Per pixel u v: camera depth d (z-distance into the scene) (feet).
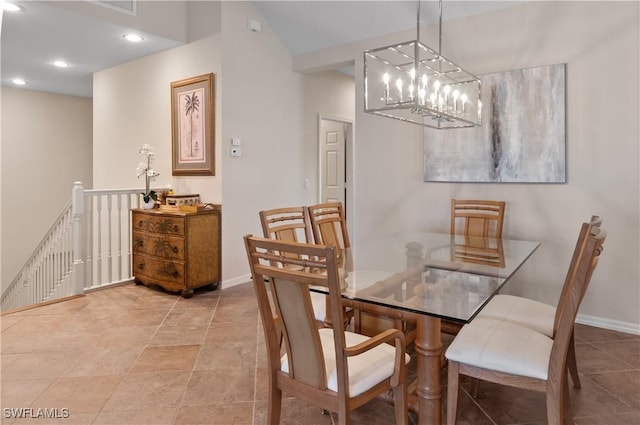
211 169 14.33
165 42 14.67
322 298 7.97
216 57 14.05
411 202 13.70
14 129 20.48
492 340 6.06
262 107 15.49
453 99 9.16
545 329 6.83
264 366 8.68
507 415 6.95
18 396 7.46
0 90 20.06
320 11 14.05
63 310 12.05
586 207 10.69
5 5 11.53
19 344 9.68
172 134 15.47
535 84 11.19
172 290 13.53
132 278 15.42
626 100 10.07
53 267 15.67
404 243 10.62
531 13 11.27
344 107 19.66
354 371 5.24
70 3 11.95
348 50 15.03
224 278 14.42
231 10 14.17
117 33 13.73
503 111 11.69
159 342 9.87
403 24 13.39
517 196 11.71
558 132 10.92
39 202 21.33
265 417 6.87
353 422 6.79
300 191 17.35
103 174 18.47
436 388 6.15
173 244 13.42
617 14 10.10
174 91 15.28
